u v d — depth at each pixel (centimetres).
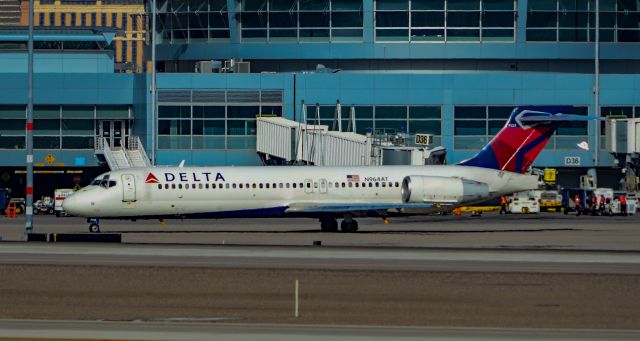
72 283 16850
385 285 16675
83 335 12975
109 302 15362
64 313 14575
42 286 16600
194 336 12925
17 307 15012
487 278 17250
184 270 17988
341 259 19500
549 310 14825
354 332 13238
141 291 16200
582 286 16588
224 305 15138
